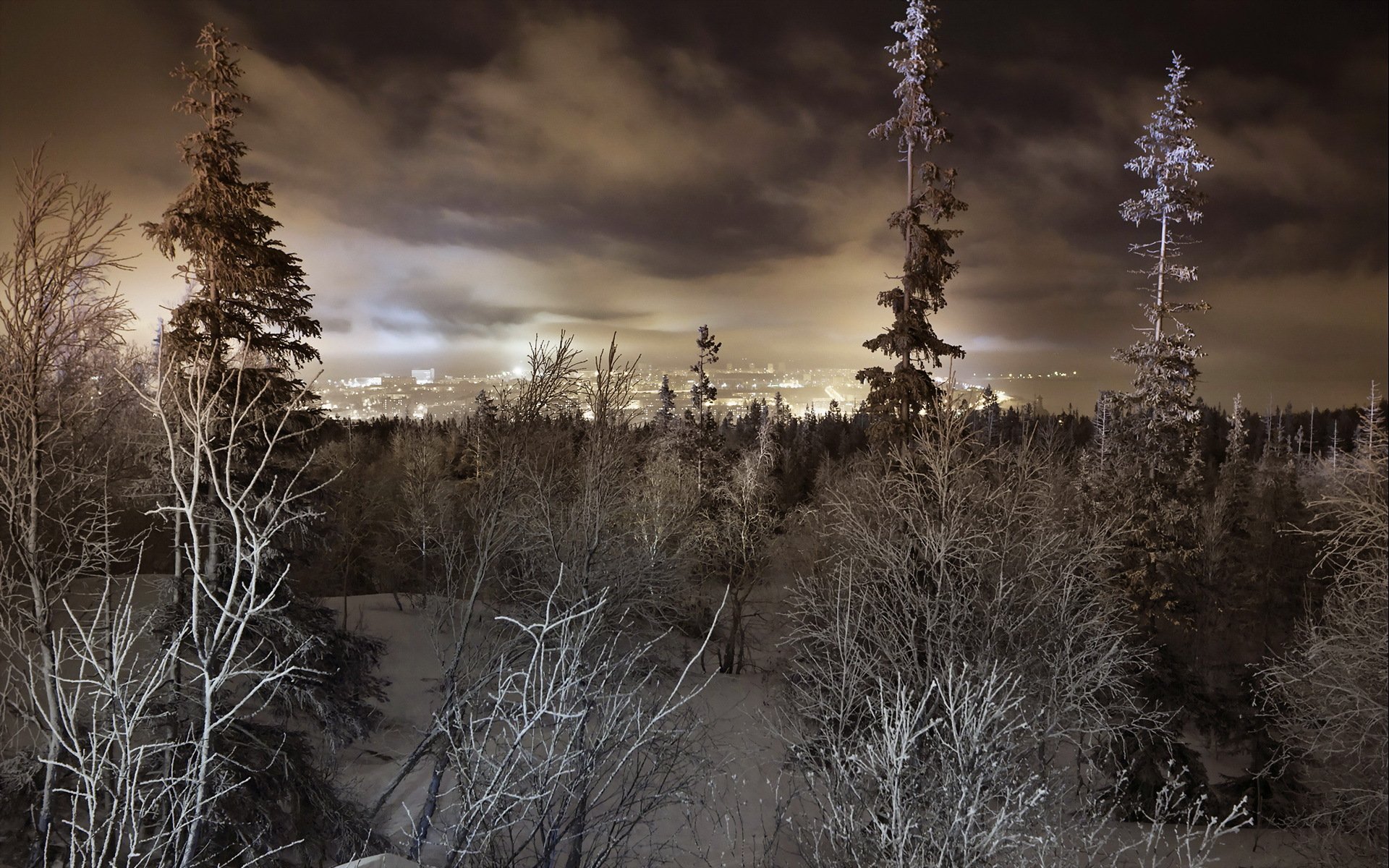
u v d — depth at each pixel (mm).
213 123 13719
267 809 12062
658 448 33625
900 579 16812
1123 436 27188
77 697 3877
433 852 14109
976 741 7023
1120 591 21578
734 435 74188
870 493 21266
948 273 21641
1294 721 17156
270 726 13398
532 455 17078
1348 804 15484
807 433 88438
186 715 9164
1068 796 12547
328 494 16172
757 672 30172
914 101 21734
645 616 16312
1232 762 26969
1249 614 36125
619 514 17359
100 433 10695
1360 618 15578
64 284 9289
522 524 15820
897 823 6570
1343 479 16562
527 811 5191
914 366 22125
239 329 13336
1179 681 22078
